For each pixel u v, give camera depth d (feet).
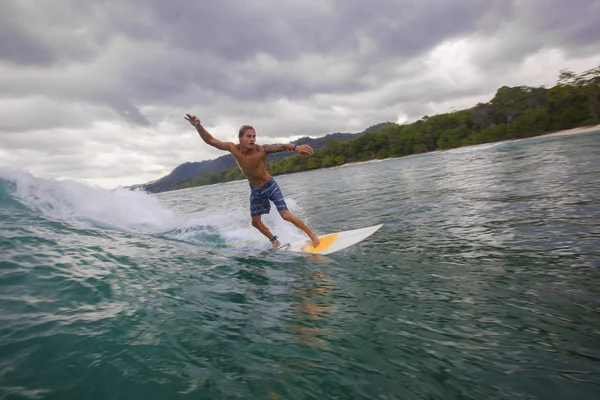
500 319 7.53
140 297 8.57
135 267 11.18
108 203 22.98
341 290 9.87
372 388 5.28
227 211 36.99
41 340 6.13
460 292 9.16
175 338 6.57
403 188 39.42
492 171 41.93
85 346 6.04
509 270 10.36
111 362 5.62
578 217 15.01
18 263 10.06
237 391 5.07
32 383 5.00
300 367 5.80
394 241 15.70
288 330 7.28
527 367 5.79
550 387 5.24
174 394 4.94
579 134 111.14
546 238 12.92
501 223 16.15
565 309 7.72
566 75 162.30
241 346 6.47
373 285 10.19
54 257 11.11
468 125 219.00
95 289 8.77
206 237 19.34
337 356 6.20
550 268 10.12
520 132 171.22
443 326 7.36
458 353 6.30
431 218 19.89
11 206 17.69
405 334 7.09
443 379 5.53
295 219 16.58
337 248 15.70
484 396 5.11
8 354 5.64
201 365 5.73
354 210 27.55
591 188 20.95
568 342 6.47
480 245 13.29
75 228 16.26
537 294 8.59
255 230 21.27
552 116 165.07
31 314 7.13
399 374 5.68
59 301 7.89
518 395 5.11
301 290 9.97
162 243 16.02
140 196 26.16
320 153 296.71
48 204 19.52
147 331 6.76
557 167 34.83
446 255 12.60
